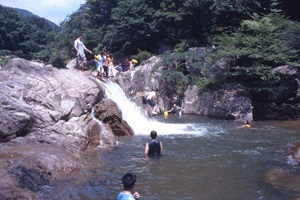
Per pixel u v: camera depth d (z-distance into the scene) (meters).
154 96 22.25
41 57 56.12
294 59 22.59
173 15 31.66
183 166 10.38
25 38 66.94
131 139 14.34
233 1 29.05
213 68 23.72
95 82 16.06
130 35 36.81
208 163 10.72
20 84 12.38
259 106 22.52
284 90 22.02
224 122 19.58
